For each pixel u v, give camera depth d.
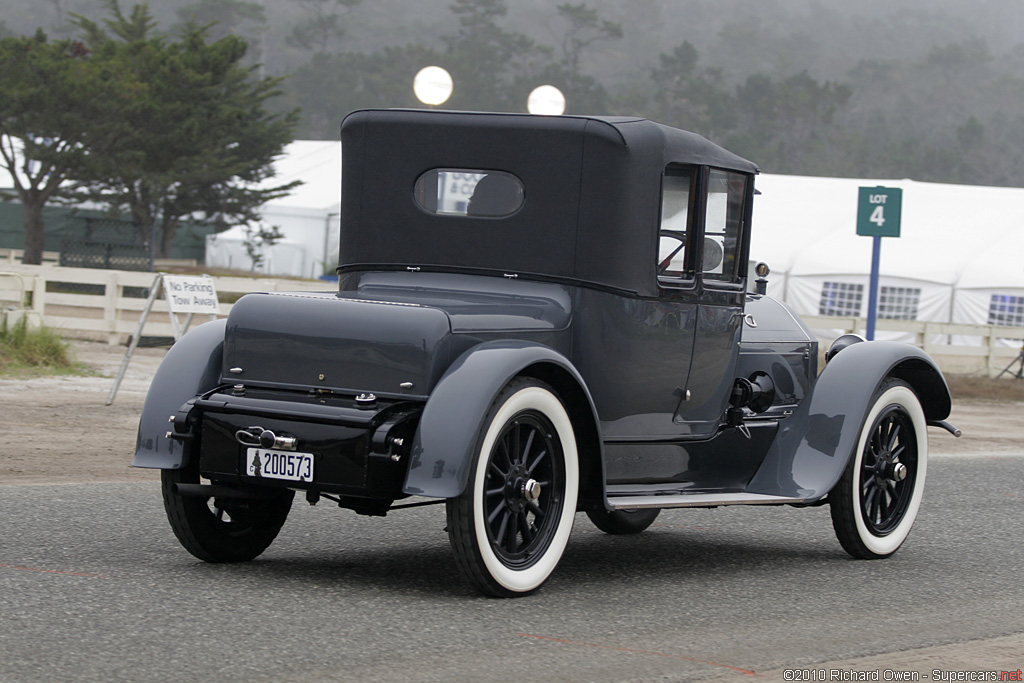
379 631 6.44
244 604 6.88
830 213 48.97
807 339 10.48
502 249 8.34
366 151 8.75
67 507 9.81
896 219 18.81
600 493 7.84
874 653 6.57
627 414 8.51
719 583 8.36
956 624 7.39
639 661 6.13
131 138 59.72
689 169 8.67
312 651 5.98
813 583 8.50
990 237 44.78
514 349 7.24
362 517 10.17
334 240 69.88
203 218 76.69
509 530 7.35
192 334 7.93
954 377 30.50
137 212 68.62
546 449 7.49
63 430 14.38
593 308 8.16
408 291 8.48
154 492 10.79
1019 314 41.69
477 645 6.27
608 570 8.66
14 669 5.47
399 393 7.16
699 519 11.36
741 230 9.29
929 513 11.96
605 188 8.12
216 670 5.59
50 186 58.22
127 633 6.16
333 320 7.35
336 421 7.08
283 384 7.45
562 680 5.73
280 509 8.40
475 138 8.41
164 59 63.91
